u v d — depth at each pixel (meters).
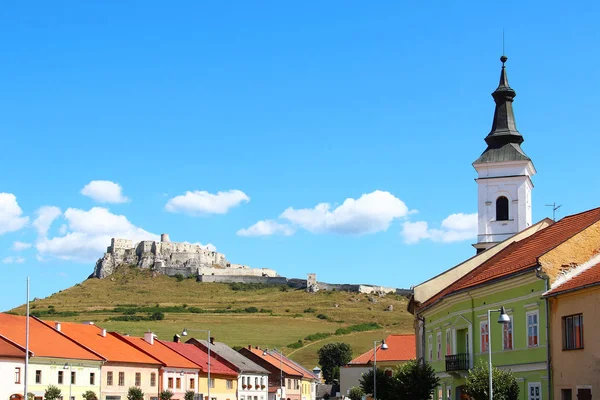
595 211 53.31
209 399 118.56
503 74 90.75
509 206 87.94
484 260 75.00
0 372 87.62
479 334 57.38
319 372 174.12
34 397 91.75
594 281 42.47
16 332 99.25
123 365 106.81
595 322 42.72
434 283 75.69
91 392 99.19
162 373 114.19
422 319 75.56
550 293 46.44
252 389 139.38
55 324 108.81
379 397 84.38
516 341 51.28
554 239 52.53
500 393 48.91
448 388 65.62
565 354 45.44
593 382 42.66
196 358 126.94
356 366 136.75
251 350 152.00
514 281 51.22
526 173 87.88
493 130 90.69
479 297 57.25
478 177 89.19
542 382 47.62
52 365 94.81
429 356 72.44
